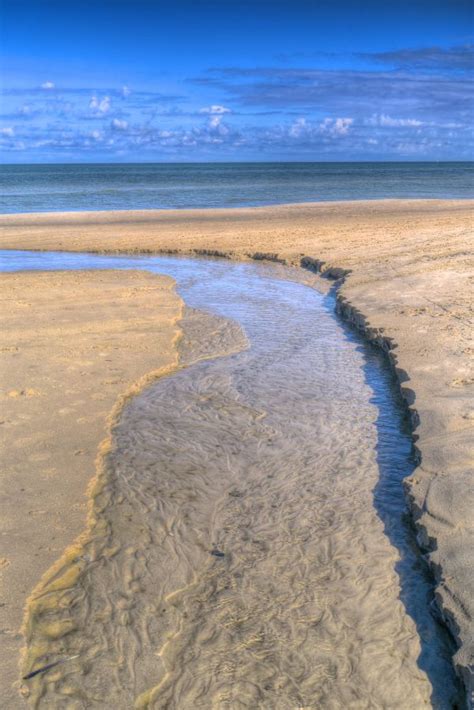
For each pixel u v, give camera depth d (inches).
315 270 619.2
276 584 173.5
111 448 251.1
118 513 207.2
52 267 644.1
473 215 989.8
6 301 475.8
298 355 369.7
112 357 350.9
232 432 266.8
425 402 269.9
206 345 389.1
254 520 203.9
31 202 1558.8
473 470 210.5
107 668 145.9
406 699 137.4
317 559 184.1
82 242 792.3
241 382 325.7
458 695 138.0
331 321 444.5
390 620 159.6
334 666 145.6
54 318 427.5
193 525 201.2
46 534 191.3
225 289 550.6
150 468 236.2
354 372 339.9
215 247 729.6
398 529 198.1
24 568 175.8
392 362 336.8
